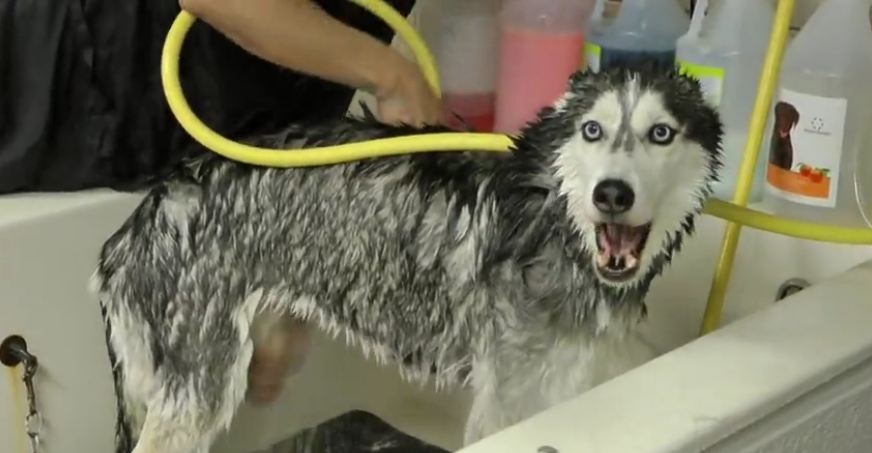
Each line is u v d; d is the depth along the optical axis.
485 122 1.32
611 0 1.25
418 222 0.86
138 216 0.95
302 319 0.99
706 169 0.79
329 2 1.08
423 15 1.31
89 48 1.10
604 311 0.81
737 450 0.78
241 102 1.13
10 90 1.10
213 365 0.93
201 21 1.05
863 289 0.93
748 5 1.16
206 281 0.92
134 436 1.00
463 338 0.86
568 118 0.78
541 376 0.84
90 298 1.15
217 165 0.92
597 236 0.77
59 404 1.15
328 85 1.16
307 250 0.89
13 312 1.10
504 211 0.83
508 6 1.26
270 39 0.90
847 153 1.09
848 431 0.89
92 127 1.13
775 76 0.98
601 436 0.72
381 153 0.87
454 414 1.29
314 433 1.24
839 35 1.09
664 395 0.77
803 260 1.15
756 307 1.18
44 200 1.13
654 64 0.82
